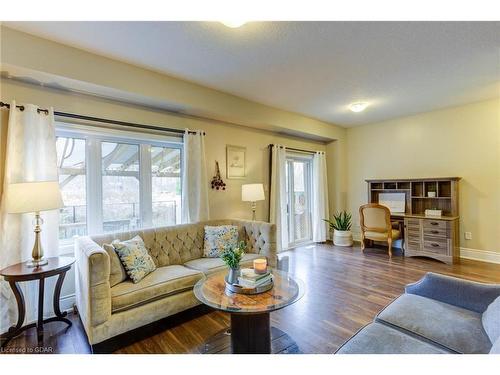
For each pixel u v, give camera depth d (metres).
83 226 2.87
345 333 2.18
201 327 2.32
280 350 1.92
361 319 2.41
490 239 4.14
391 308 1.64
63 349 2.01
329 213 6.02
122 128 3.08
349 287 3.16
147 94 2.90
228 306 1.66
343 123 5.55
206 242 3.22
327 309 2.61
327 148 6.04
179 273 2.50
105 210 3.03
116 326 1.98
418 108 4.52
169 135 3.49
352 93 3.74
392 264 4.07
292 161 5.47
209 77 3.15
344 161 5.96
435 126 4.68
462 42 2.44
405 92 3.73
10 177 2.25
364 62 2.81
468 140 4.33
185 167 3.52
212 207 3.97
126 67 2.76
